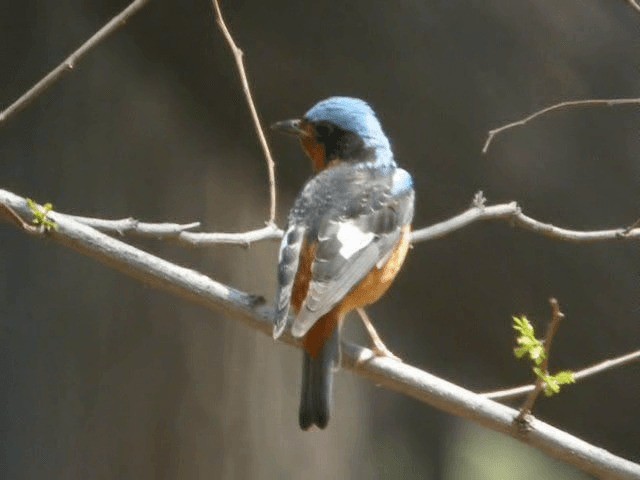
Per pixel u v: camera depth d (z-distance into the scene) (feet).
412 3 40.52
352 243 26.58
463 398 24.67
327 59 42.06
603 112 41.11
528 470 52.54
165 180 46.88
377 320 46.11
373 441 51.52
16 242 45.65
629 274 41.88
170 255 46.60
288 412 47.96
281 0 41.91
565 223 41.88
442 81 41.22
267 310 25.44
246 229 47.14
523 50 40.91
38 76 46.34
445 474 52.70
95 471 45.68
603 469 24.32
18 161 46.03
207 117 46.11
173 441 46.29
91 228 25.41
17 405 45.21
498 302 43.29
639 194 41.42
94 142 46.52
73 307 45.91
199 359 46.80
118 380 46.11
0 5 46.26
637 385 43.21
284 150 45.44
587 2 40.91
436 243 42.57
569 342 43.04
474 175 41.73
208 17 43.65
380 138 30.37
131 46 45.96
